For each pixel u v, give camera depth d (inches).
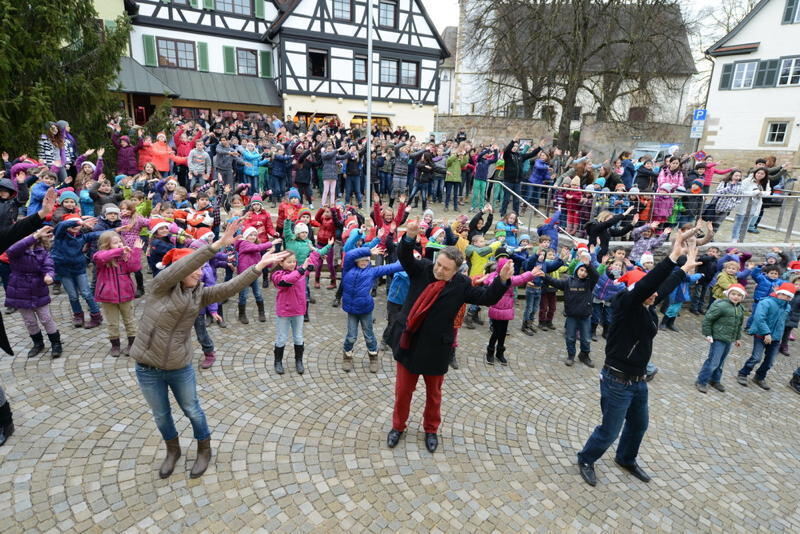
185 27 876.6
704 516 159.8
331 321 297.7
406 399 173.3
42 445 162.7
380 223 276.5
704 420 226.7
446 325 161.9
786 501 172.4
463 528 142.9
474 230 337.1
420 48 1004.6
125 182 373.1
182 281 138.0
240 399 201.9
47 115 365.4
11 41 354.0
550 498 159.9
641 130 973.8
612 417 159.8
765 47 919.0
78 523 133.0
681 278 149.8
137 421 179.8
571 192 439.2
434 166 576.1
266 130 743.1
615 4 757.3
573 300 262.5
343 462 167.5
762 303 260.1
